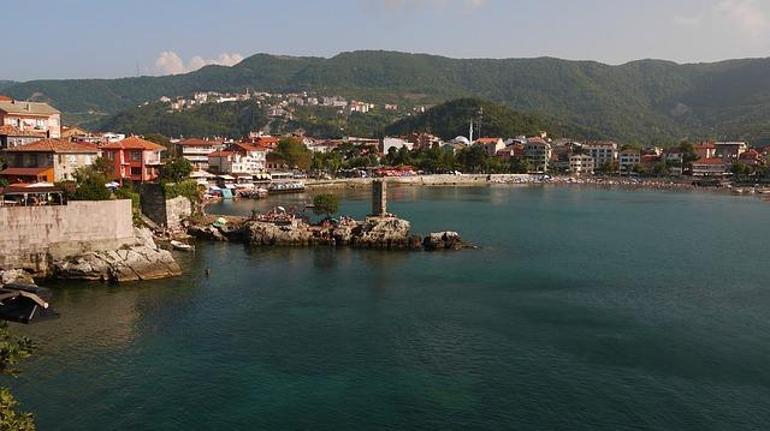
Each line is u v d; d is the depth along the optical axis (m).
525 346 69.31
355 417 53.06
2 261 86.69
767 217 197.00
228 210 179.88
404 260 113.62
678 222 181.50
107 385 57.56
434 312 81.06
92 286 88.56
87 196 98.62
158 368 61.41
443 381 60.00
